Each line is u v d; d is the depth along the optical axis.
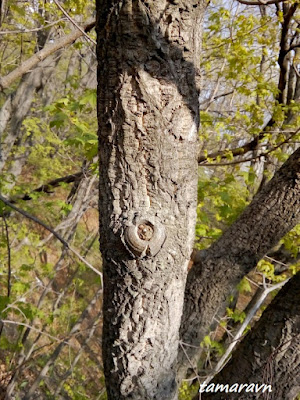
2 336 4.67
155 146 1.18
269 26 3.84
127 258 1.20
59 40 2.95
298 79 4.47
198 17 1.19
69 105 3.08
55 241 7.30
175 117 1.18
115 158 1.21
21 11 3.62
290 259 4.84
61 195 6.68
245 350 2.06
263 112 3.80
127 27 1.12
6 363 5.33
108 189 1.22
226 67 4.23
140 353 1.30
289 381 1.94
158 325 1.29
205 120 3.61
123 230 1.17
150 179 1.20
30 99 5.70
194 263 2.47
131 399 1.34
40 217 6.29
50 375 6.18
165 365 1.35
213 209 4.13
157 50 1.13
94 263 6.57
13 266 5.17
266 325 2.02
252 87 3.90
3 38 4.83
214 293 2.37
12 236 5.39
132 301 1.25
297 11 3.74
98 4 1.17
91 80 5.40
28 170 7.80
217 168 4.53
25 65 2.84
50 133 5.58
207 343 3.11
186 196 1.24
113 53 1.15
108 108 1.19
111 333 1.32
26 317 3.67
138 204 1.20
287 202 2.18
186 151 1.22
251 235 2.28
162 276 1.23
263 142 4.00
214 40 3.71
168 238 1.21
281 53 3.70
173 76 1.16
